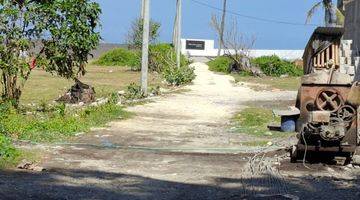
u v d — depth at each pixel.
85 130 14.89
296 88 33.94
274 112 15.05
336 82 10.66
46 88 28.47
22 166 9.86
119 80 37.28
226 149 12.58
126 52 60.31
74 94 22.64
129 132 15.13
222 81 38.59
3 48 17.39
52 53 18.03
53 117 16.19
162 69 43.28
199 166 10.72
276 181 9.37
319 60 11.41
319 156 11.02
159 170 10.31
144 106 21.64
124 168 10.40
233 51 64.00
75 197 8.02
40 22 17.59
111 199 8.01
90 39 18.19
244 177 9.69
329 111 10.36
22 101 22.64
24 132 13.33
